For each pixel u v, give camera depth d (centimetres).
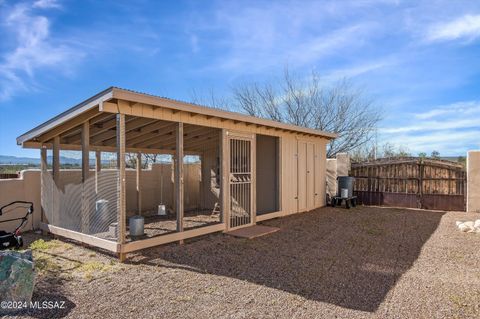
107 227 543
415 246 626
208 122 684
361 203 1272
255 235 697
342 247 616
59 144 716
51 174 700
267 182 973
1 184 702
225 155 734
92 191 576
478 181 1061
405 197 1189
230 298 380
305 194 1070
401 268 493
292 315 339
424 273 470
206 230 676
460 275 462
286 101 2052
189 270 477
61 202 657
